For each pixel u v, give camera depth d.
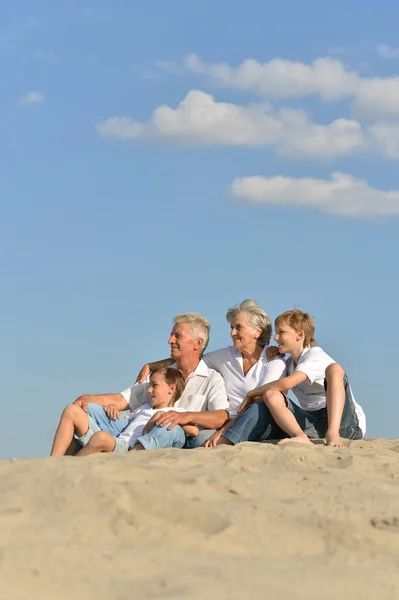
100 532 3.39
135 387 7.60
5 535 3.24
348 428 7.39
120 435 7.10
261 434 7.11
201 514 3.67
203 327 7.50
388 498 4.28
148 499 3.75
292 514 3.78
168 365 7.78
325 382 7.09
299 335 7.36
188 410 7.40
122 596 2.70
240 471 4.78
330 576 3.09
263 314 7.64
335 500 4.13
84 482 3.90
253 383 7.53
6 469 4.45
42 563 2.95
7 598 2.64
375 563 3.30
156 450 5.78
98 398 7.43
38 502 3.72
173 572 2.97
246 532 3.52
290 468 5.09
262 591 2.84
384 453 6.30
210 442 6.93
